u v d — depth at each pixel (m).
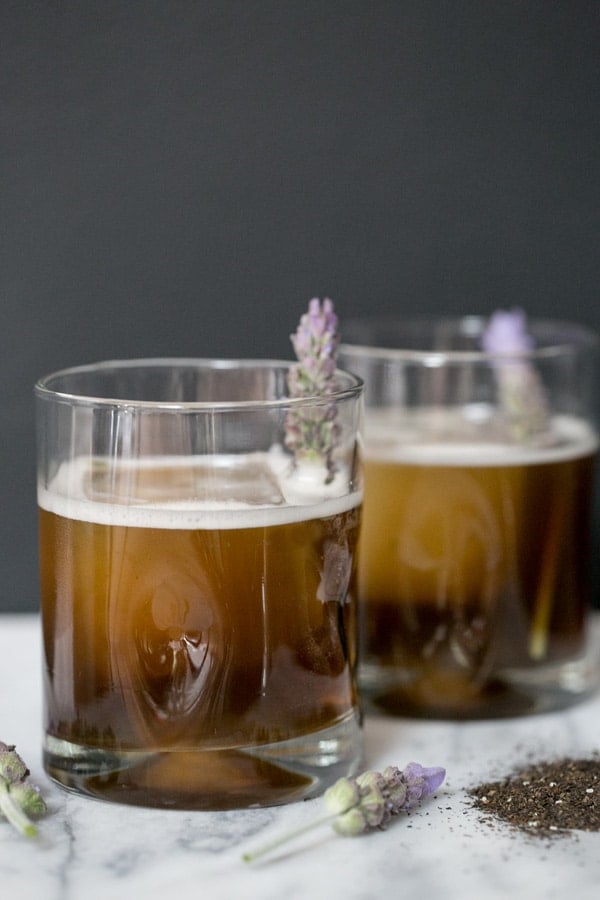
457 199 0.78
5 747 0.58
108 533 0.57
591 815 0.58
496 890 0.54
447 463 0.65
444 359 0.66
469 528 0.65
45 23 0.76
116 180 0.77
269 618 0.57
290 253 0.78
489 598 0.65
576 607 0.67
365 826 0.56
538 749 0.64
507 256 0.79
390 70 0.77
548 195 0.79
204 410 0.56
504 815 0.58
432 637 0.66
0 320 0.78
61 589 0.58
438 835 0.57
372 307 0.79
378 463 0.66
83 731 0.58
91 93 0.77
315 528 0.57
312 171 0.78
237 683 0.57
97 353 0.78
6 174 0.77
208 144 0.77
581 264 0.79
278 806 0.58
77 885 0.54
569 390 0.67
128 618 0.57
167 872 0.55
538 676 0.66
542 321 0.79
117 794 0.58
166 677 0.57
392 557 0.66
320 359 0.60
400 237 0.78
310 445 0.58
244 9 0.76
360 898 0.54
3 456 0.79
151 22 0.76
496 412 0.66
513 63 0.78
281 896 0.54
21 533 0.80
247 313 0.78
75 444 0.57
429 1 0.77
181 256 0.78
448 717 0.66
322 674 0.58
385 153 0.78
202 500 0.57
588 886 0.55
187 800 0.57
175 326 0.78
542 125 0.78
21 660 0.72
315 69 0.77
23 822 0.56
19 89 0.76
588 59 0.78
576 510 0.67
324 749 0.58
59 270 0.78
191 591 0.56
